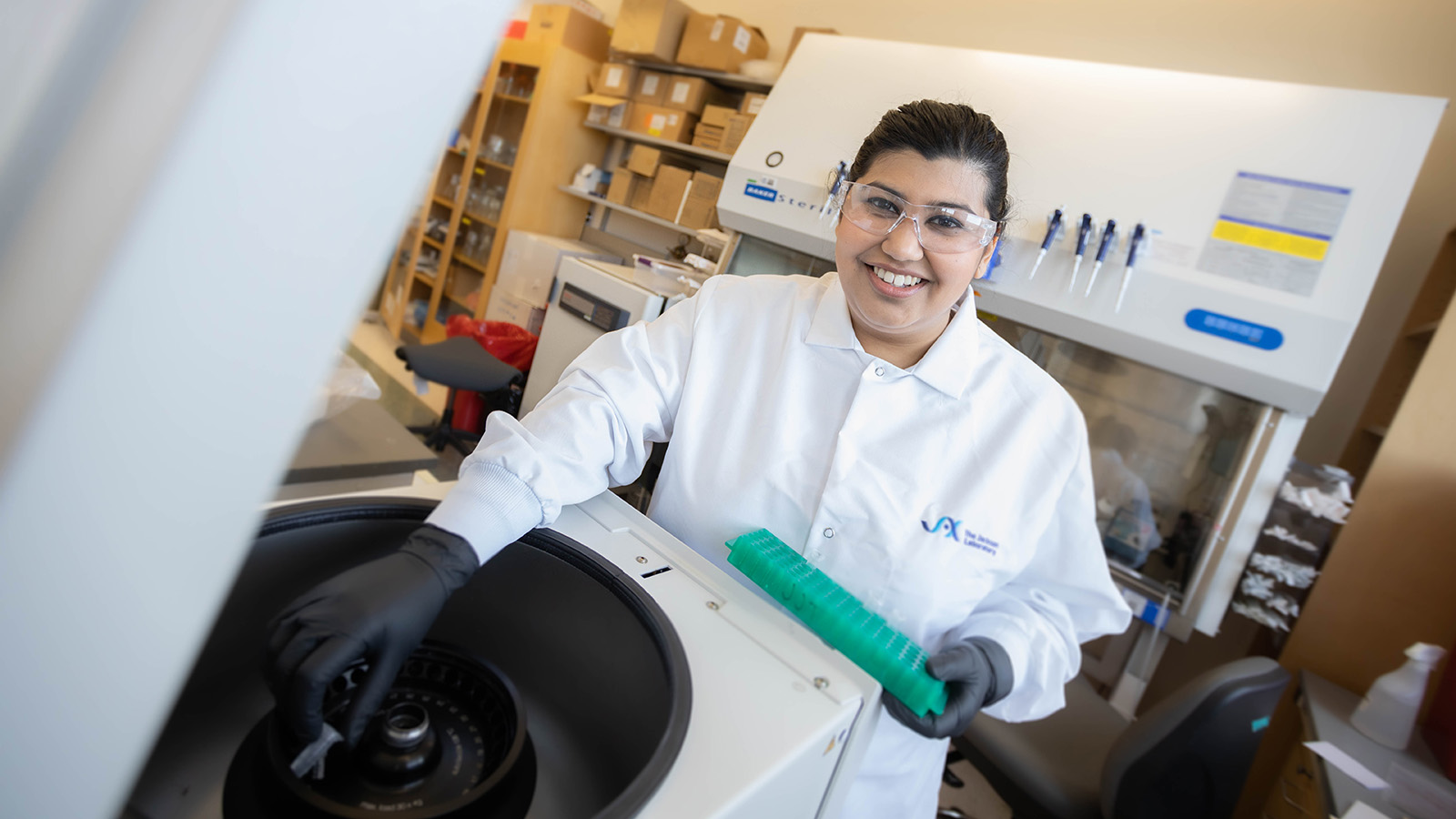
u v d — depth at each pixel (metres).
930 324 0.87
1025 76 1.93
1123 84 1.82
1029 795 1.39
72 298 0.15
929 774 0.93
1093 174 1.79
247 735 0.49
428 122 0.17
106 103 0.15
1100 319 1.75
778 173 2.19
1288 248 1.59
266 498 0.18
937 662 0.66
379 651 0.47
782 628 0.61
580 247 3.94
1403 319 2.27
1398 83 2.24
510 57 4.12
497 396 2.71
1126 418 1.92
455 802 0.45
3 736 0.17
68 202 0.15
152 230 0.14
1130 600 1.87
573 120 4.00
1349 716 1.64
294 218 0.16
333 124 0.16
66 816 0.18
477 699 0.57
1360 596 1.83
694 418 0.93
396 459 1.11
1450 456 1.76
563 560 0.62
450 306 4.57
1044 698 0.88
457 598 0.64
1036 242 1.82
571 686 0.60
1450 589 1.76
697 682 0.50
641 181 3.67
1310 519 1.83
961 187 0.79
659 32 3.45
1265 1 2.43
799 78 2.27
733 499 0.89
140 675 0.18
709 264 2.53
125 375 0.15
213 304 0.16
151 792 0.45
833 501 0.85
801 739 0.47
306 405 0.17
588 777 0.55
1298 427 1.64
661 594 0.60
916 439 0.88
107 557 0.17
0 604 0.16
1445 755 1.48
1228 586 1.74
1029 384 0.92
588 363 0.91
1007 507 0.89
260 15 0.14
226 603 0.50
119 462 0.16
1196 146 1.71
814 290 0.96
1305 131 1.62
